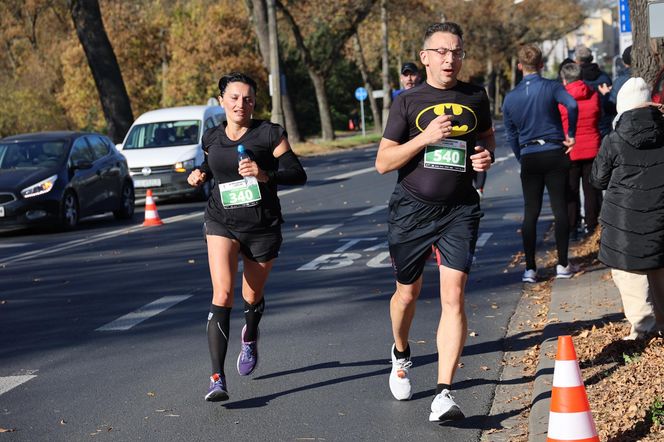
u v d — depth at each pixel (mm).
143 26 84062
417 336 11945
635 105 10164
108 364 11164
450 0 109750
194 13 81500
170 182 33250
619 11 23656
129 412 9258
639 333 10211
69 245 22859
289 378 10281
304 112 108938
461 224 8820
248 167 9336
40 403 9680
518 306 13492
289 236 22219
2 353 11992
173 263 18969
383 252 19094
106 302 15102
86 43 52250
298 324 12891
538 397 8727
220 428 8695
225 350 9375
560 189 14633
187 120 35438
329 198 31531
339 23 76375
